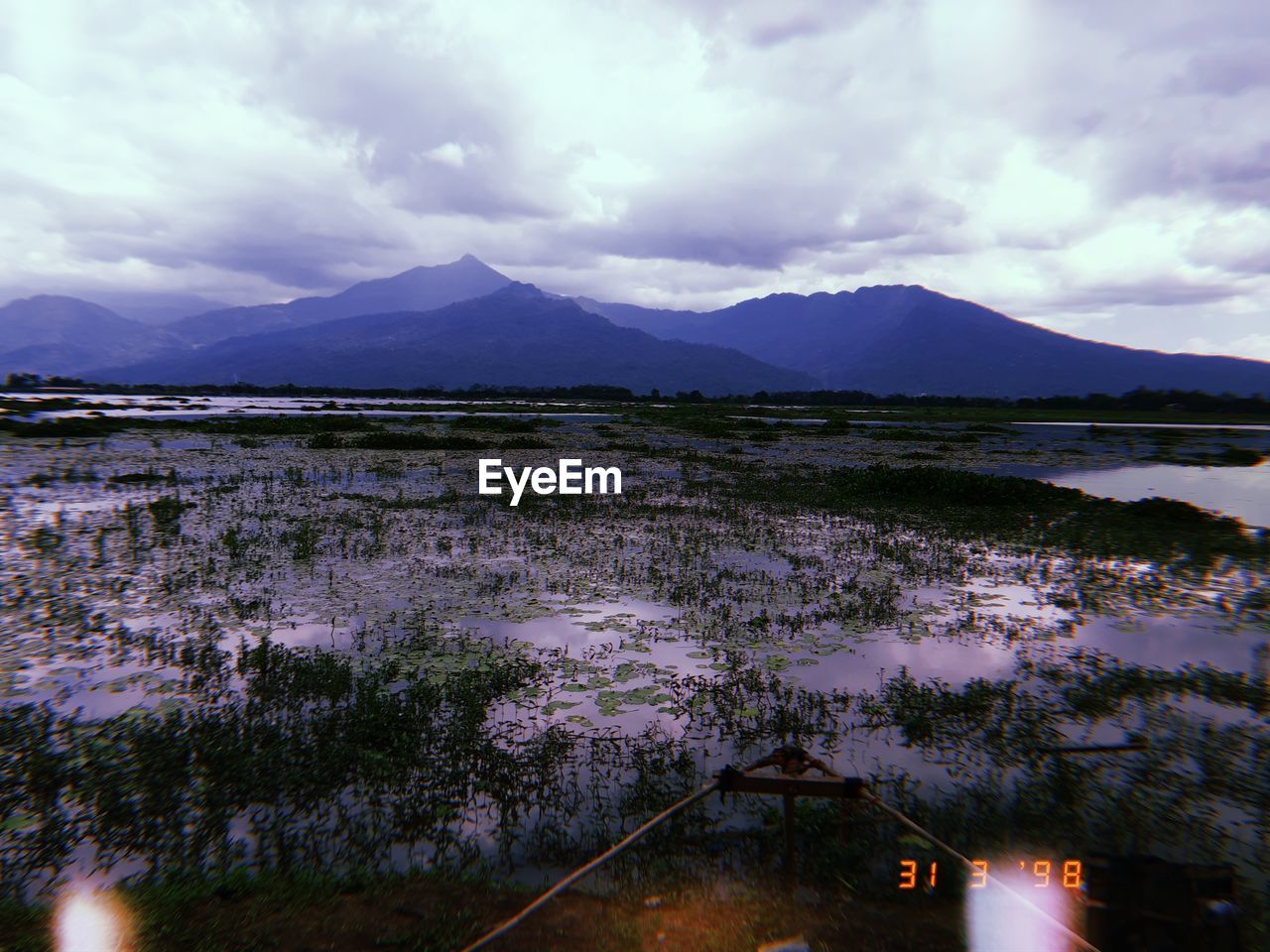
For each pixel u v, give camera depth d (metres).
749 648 9.24
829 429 62.38
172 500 19.64
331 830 5.23
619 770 6.13
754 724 7.04
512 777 5.90
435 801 5.54
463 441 39.44
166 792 5.54
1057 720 7.33
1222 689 8.08
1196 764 6.48
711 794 5.79
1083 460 39.53
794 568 13.45
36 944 3.78
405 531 16.25
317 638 9.30
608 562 13.65
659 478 27.27
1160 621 10.86
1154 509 20.09
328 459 31.92
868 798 4.61
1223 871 3.96
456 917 4.13
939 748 6.68
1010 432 64.44
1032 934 4.07
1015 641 9.80
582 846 5.06
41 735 6.47
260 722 6.69
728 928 4.05
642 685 7.96
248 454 33.69
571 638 9.48
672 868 4.82
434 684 7.80
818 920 4.17
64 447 35.47
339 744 6.32
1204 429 79.00
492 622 10.07
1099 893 4.02
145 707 7.19
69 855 4.90
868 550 15.18
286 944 3.86
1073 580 13.14
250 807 5.53
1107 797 5.80
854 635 9.86
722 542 15.66
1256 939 4.13
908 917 4.26
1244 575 13.73
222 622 9.88
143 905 4.19
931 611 11.05
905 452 41.38
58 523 16.44
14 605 10.48
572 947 3.85
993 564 14.25
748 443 46.31
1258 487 28.91
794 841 4.69
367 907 4.24
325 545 14.62
